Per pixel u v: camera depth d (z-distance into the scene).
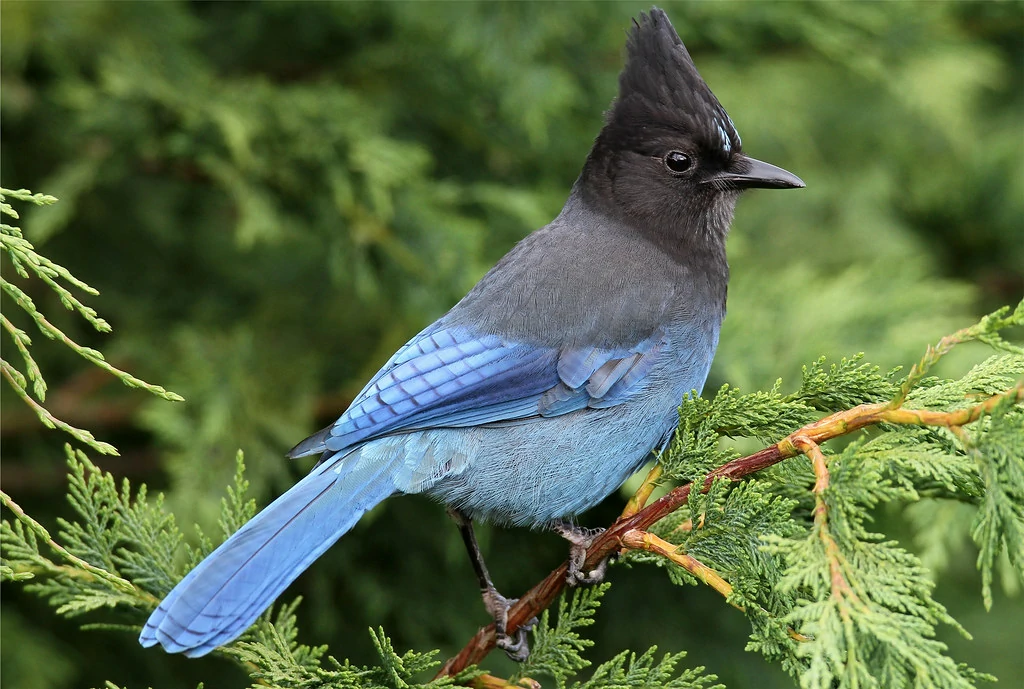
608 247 8.10
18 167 11.30
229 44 11.91
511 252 8.20
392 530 10.84
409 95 11.74
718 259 8.46
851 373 5.85
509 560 10.73
